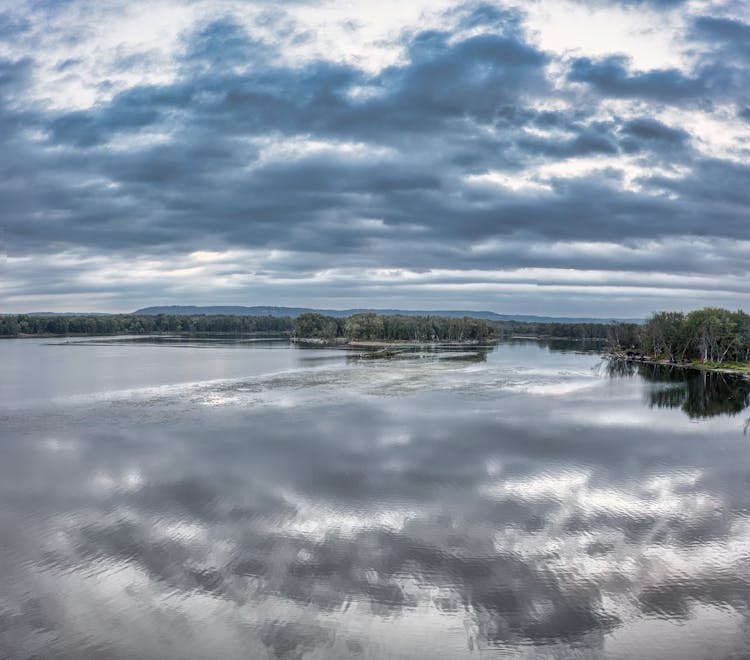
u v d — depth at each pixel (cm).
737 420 5538
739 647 1825
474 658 1769
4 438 4519
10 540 2566
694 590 2150
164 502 3028
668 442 4453
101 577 2236
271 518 2802
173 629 1905
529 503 3012
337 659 1759
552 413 5650
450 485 3300
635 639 1861
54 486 3306
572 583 2192
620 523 2759
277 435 4569
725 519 2825
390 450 4084
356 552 2431
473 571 2275
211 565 2319
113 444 4297
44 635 1878
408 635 1872
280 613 1988
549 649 1812
